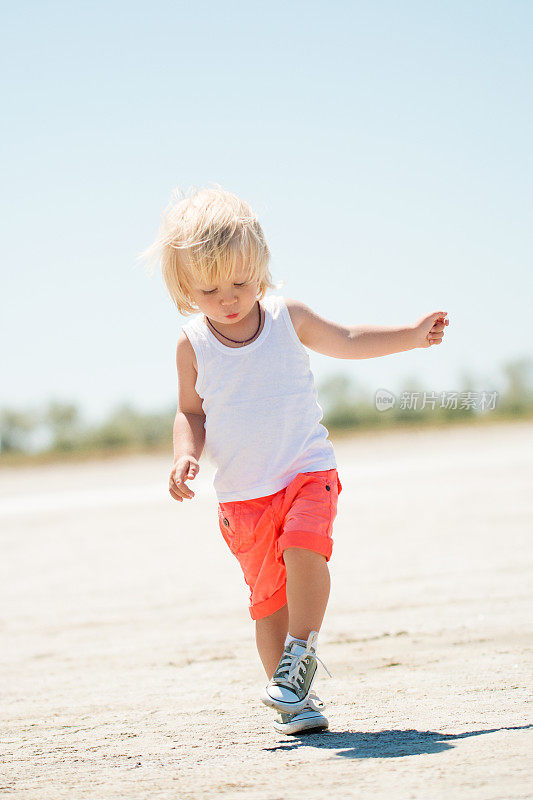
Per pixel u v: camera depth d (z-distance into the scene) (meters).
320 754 3.60
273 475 4.32
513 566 9.27
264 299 4.61
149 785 3.31
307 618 4.07
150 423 41.16
